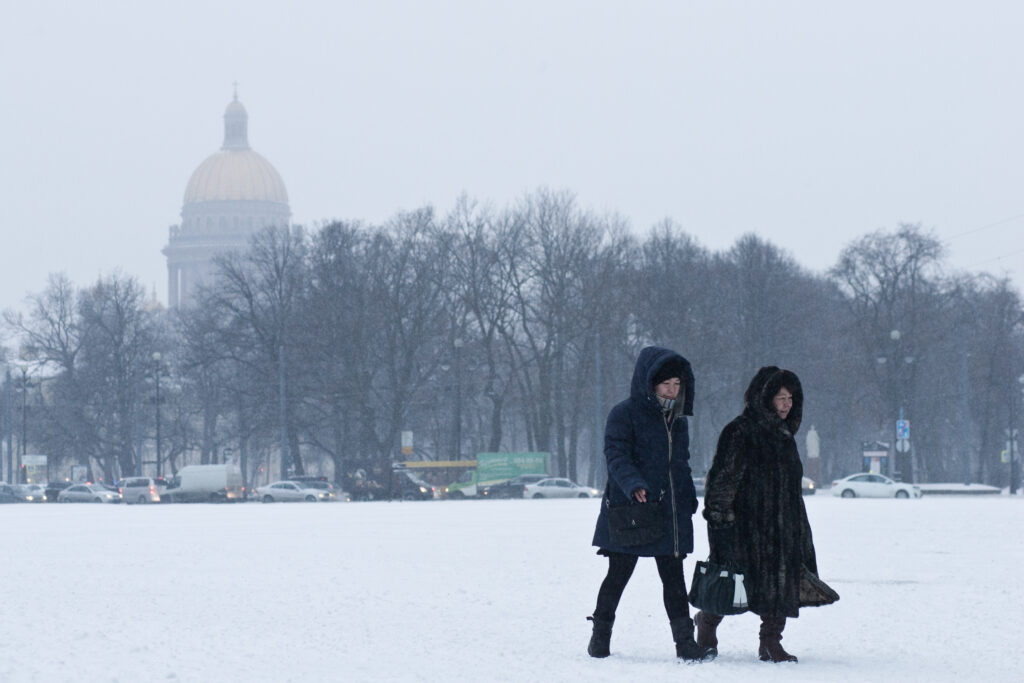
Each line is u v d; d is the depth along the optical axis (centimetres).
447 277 10906
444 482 10500
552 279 10769
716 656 1194
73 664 1181
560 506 6638
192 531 4075
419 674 1101
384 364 10944
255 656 1228
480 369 11162
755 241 11431
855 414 11969
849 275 11475
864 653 1223
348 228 11138
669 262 11019
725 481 1174
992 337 11712
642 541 1180
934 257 11306
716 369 10981
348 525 4428
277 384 11075
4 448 17412
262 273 11550
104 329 13300
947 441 13650
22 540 3541
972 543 3020
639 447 1212
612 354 10938
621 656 1219
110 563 2556
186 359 11988
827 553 2664
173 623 1508
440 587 1961
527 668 1134
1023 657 1181
